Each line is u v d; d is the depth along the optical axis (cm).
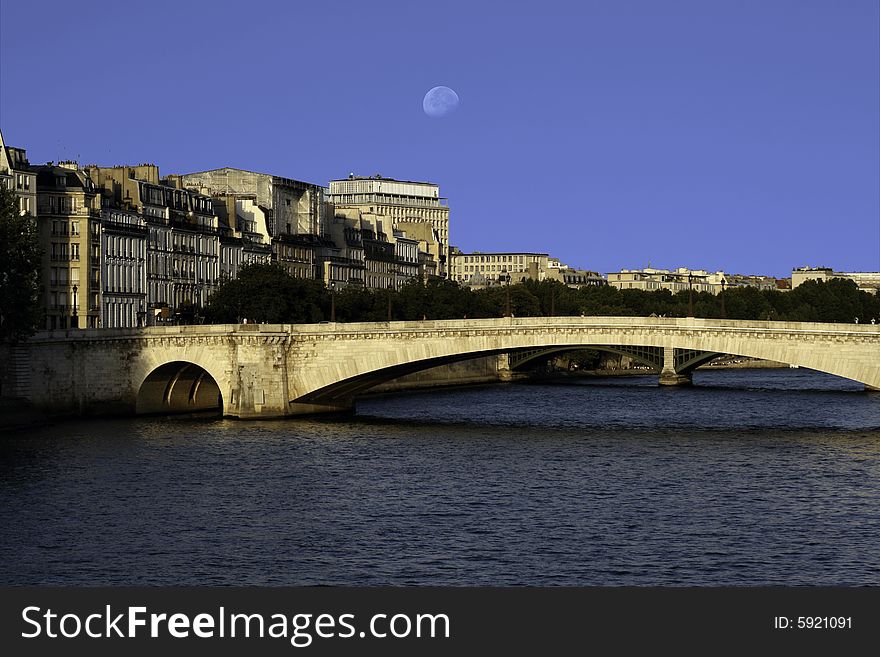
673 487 13588
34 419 18862
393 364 19788
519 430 18688
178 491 13250
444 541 11156
